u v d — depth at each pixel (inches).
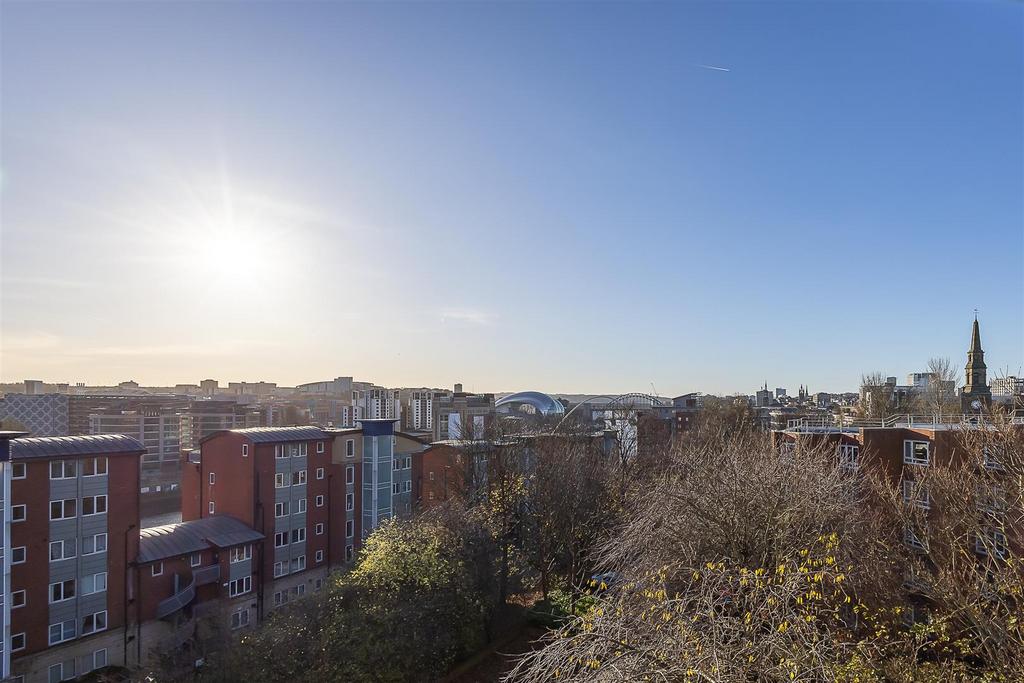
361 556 1325.0
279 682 943.7
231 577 1717.5
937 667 690.2
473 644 1182.9
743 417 2527.1
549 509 1531.7
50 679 1336.1
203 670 1020.5
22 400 4505.4
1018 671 626.8
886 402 2817.4
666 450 2015.3
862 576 792.9
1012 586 689.6
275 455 1893.5
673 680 465.4
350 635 1002.7
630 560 929.5
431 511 1577.3
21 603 1304.1
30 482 1322.6
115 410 4832.7
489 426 2472.9
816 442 1470.2
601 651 505.0
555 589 1496.1
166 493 3971.5
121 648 1454.2
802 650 482.6
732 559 805.9
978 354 3036.4
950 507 908.0
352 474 2158.0
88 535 1413.6
